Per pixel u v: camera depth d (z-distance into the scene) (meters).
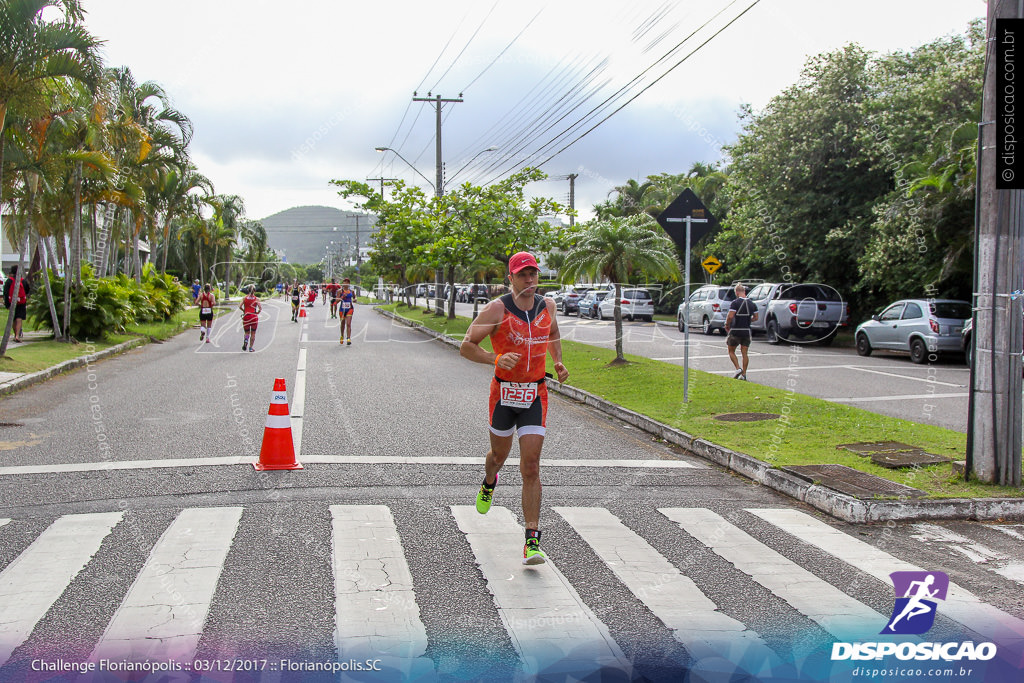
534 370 5.28
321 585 4.77
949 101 22.58
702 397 12.21
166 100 27.75
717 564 5.32
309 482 7.27
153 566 5.02
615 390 13.26
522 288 5.25
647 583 4.93
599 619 4.38
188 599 4.51
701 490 7.43
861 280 26.00
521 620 4.34
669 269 15.60
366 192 31.09
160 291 31.53
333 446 8.93
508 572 5.05
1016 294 6.97
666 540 5.82
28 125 16.19
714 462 8.69
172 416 10.77
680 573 5.13
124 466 7.78
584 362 17.08
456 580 4.90
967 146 18.64
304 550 5.39
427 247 27.48
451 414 11.26
